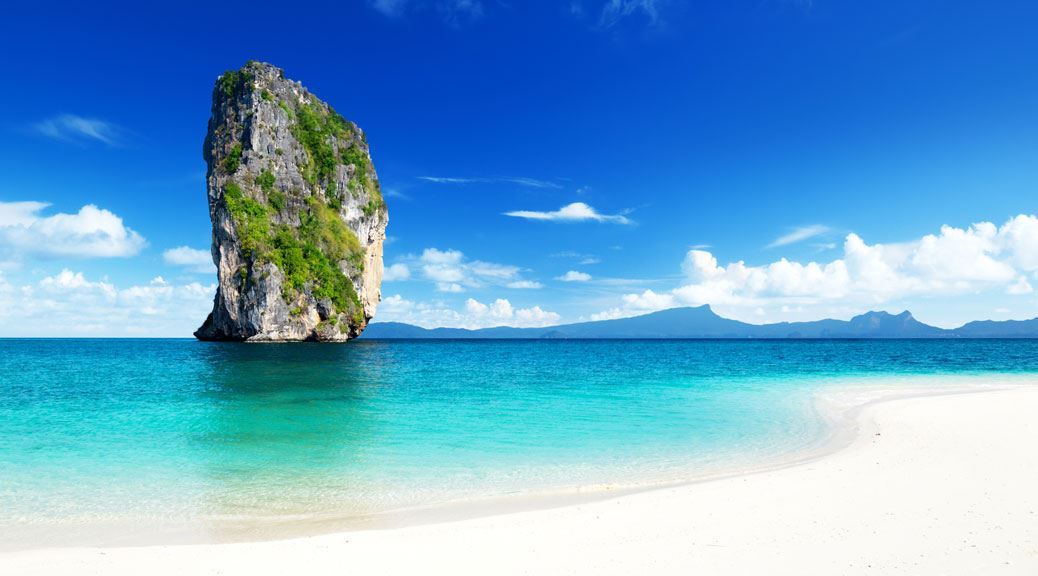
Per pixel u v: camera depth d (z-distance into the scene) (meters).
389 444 15.34
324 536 8.22
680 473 12.28
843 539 7.53
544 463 13.18
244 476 12.05
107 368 45.47
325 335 101.94
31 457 13.79
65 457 13.78
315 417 20.09
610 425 18.25
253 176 100.50
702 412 20.89
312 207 107.31
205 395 26.92
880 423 17.44
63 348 100.00
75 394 27.22
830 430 17.11
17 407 22.73
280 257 97.12
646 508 9.32
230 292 94.88
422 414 20.77
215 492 10.91
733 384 31.91
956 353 73.00
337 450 14.56
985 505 8.89
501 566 6.93
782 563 6.75
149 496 10.64
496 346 125.75
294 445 15.20
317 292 100.31
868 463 12.17
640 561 6.96
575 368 46.94
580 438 16.12
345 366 48.41
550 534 8.12
